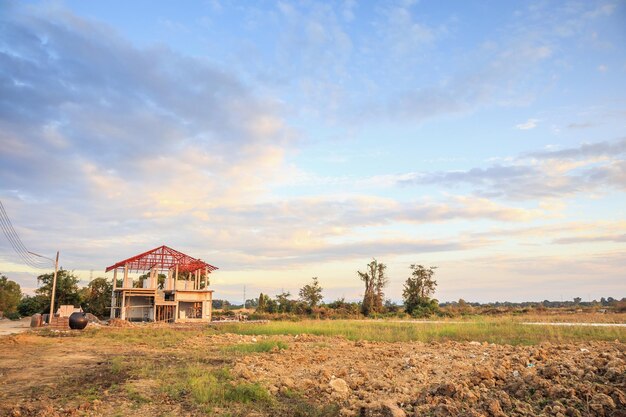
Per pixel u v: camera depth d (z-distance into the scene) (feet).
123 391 38.40
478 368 35.65
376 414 30.71
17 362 55.11
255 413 32.24
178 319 156.87
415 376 40.98
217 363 54.19
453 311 202.18
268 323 132.16
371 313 198.18
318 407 33.71
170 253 162.50
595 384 28.58
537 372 33.14
